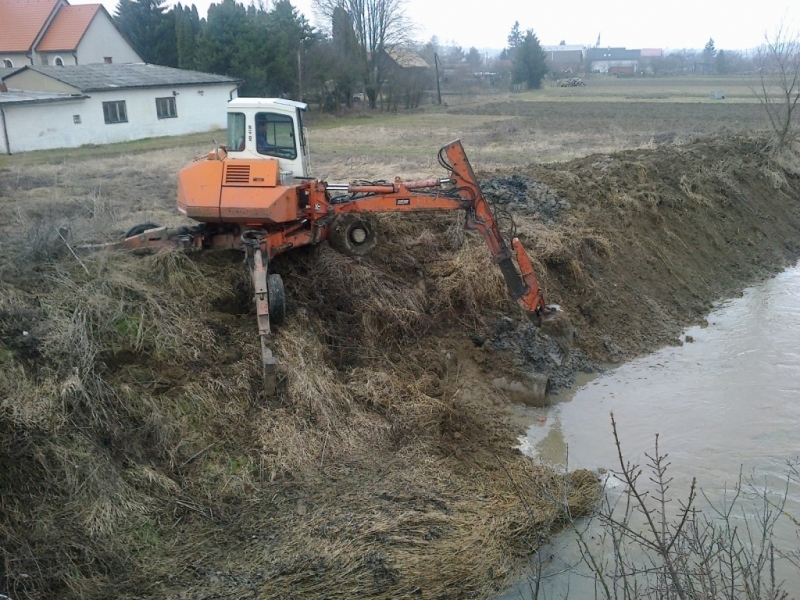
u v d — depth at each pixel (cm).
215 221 1002
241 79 3862
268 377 873
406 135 3222
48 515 676
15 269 914
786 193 2155
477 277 1170
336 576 680
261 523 738
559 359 1130
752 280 1636
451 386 1046
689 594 464
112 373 833
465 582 692
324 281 1080
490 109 4831
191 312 952
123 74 3256
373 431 888
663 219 1636
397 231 1241
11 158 2453
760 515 790
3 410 720
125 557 677
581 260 1348
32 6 4216
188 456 792
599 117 3956
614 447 942
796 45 2581
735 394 1077
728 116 3734
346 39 4803
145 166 2167
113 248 1038
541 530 771
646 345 1254
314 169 2091
